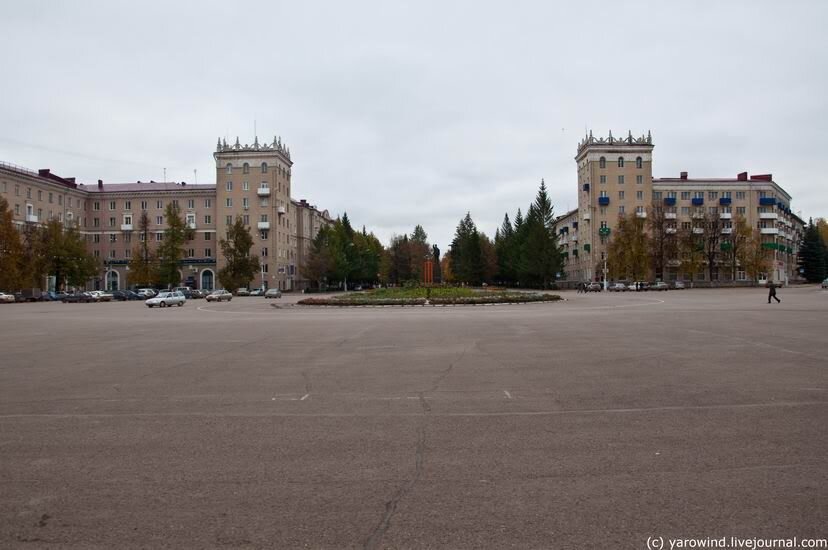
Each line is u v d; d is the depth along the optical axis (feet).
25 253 217.97
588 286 269.03
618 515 14.19
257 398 28.43
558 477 16.75
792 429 21.56
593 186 310.65
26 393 30.22
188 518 14.25
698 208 321.73
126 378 34.71
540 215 320.91
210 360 42.37
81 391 30.63
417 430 22.09
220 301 205.77
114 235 314.35
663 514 14.20
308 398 28.32
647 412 24.58
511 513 14.35
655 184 319.06
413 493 15.66
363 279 396.57
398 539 13.05
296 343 53.42
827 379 31.86
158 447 20.15
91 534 13.48
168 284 278.26
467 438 20.92
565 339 53.98
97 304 191.52
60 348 51.65
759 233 298.35
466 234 403.95
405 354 44.50
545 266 304.09
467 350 46.52
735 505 14.67
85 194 309.83
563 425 22.61
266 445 20.26
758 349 45.03
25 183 261.44
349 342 53.62
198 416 24.75
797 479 16.35
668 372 34.73
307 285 354.33
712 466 17.53
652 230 292.61
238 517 14.28
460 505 14.84
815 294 181.57
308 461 18.43
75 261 241.96
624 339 53.36
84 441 21.01
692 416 23.73
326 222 445.78
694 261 290.56
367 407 26.20
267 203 304.91
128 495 15.74
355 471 17.43
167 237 270.46
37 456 19.25
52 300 227.61
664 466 17.57
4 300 205.26
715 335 56.08
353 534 13.32
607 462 18.03
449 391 29.73
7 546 12.94
